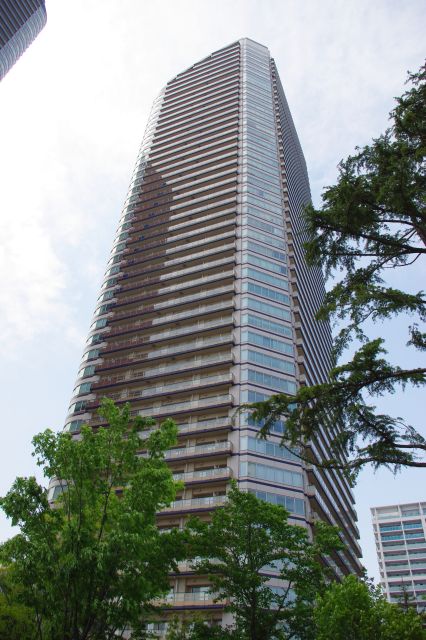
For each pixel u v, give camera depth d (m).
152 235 68.44
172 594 37.09
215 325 53.56
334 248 15.74
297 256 66.19
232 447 43.59
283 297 57.50
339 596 18.83
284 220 67.44
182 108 92.81
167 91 100.44
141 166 82.62
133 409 50.88
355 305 14.56
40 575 16.27
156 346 56.25
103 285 66.88
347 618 17.83
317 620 19.27
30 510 17.16
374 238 14.98
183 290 59.53
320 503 45.03
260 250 60.66
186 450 44.72
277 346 52.28
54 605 16.11
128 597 16.23
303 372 53.31
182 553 20.47
